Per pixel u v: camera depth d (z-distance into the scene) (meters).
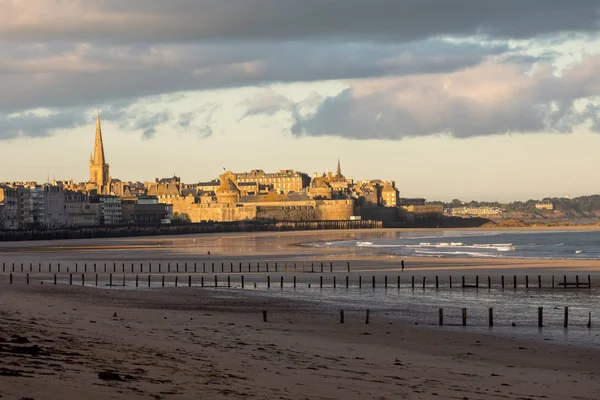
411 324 73.69
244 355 48.78
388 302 94.50
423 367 49.22
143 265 174.75
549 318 78.81
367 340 62.34
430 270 149.25
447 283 120.50
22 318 58.88
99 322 61.38
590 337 65.31
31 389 30.19
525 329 70.25
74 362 38.66
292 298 99.06
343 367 46.84
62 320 59.91
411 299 97.88
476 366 50.91
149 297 98.00
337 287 114.94
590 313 80.00
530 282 122.12
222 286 117.50
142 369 38.97
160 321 67.38
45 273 149.75
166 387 34.41
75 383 32.56
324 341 60.47
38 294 96.31
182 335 57.47
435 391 40.03
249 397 34.09
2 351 39.81
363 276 134.88
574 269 148.88
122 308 82.31
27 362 36.66
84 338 49.47
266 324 71.19
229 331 63.06
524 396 40.38
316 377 41.75
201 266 170.00
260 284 120.38
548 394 41.38
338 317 79.00
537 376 47.56
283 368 44.28
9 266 174.75
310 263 175.62
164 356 44.75
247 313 82.31
